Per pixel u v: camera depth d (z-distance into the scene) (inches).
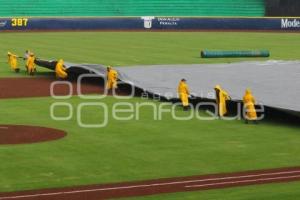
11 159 1643.7
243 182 1476.4
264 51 4057.6
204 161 1656.0
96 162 1631.4
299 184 1457.9
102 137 1895.9
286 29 6382.9
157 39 5167.3
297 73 3036.4
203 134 1957.4
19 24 5713.6
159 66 3154.5
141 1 6407.5
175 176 1521.9
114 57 3858.3
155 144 1825.8
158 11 6412.4
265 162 1654.8
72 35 5398.6
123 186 1439.5
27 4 6087.6
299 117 2078.0
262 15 6653.5
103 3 6304.1
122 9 6323.8
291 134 1972.2
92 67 2878.9
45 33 5551.2
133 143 1831.9
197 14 6501.0
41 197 1355.8
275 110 2123.5
